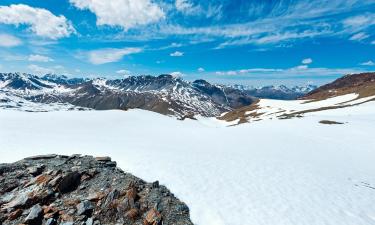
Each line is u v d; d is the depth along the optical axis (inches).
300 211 826.2
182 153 1341.0
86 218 767.7
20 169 1005.8
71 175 921.5
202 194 897.5
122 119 2945.4
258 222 757.3
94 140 1608.0
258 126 2706.7
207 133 2389.3
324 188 1007.6
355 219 808.9
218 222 758.5
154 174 1019.9
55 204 812.6
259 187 972.6
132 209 800.9
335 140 1920.5
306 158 1443.2
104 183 928.3
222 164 1197.1
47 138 1603.1
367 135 2012.8
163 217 784.3
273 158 1390.3
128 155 1215.6
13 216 755.4
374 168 1327.5
